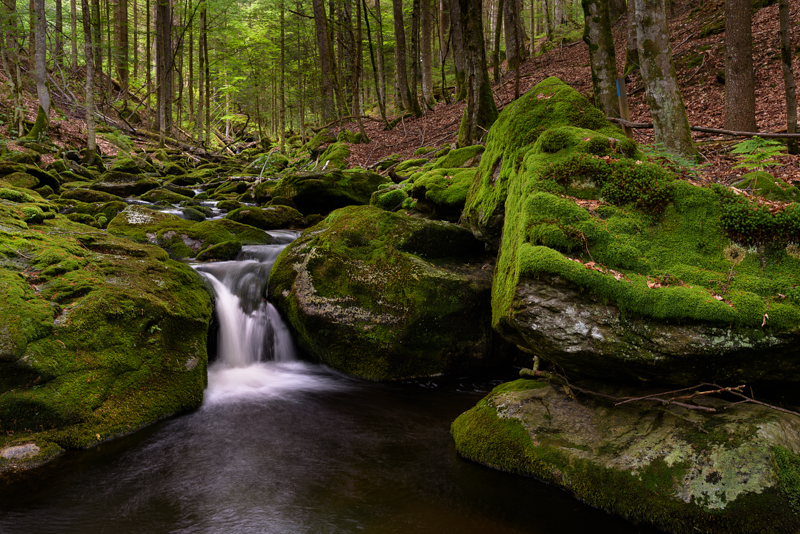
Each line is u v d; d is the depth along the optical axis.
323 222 8.12
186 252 8.89
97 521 3.39
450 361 6.36
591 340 3.56
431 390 5.98
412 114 23.16
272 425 4.98
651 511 3.26
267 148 31.66
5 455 3.89
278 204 12.29
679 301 3.32
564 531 3.35
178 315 5.61
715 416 3.52
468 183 7.90
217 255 8.59
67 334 4.56
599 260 3.74
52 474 3.89
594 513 3.49
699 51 15.54
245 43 32.72
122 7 27.89
